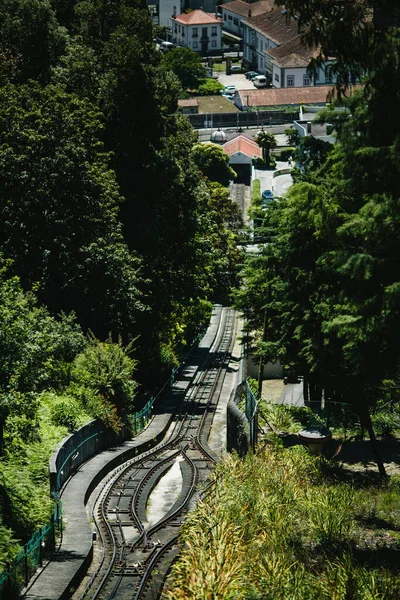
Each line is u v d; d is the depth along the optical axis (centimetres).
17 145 6253
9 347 3816
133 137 7844
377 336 2662
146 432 6519
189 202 8388
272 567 2691
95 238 6488
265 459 4125
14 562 3183
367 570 2816
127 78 7700
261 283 5466
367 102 2638
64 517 4159
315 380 5016
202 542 2952
